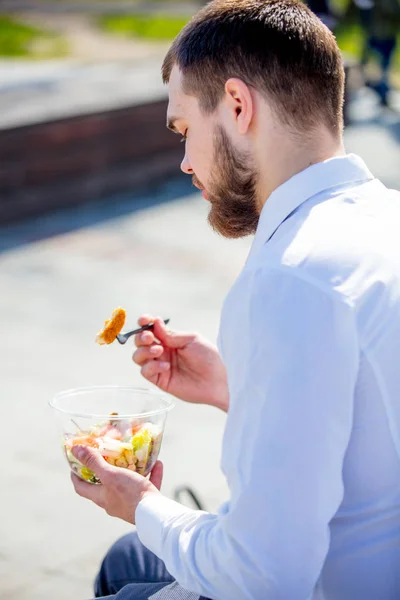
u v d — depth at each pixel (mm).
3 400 4812
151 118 10148
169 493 3861
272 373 1529
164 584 1939
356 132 12578
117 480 1860
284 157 1727
